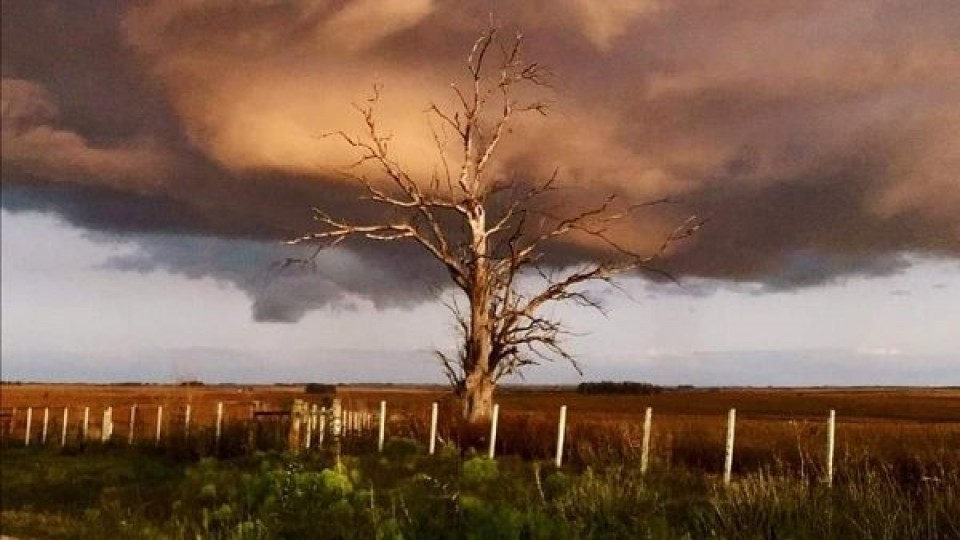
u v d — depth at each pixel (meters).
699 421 34.50
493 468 18.67
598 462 19.50
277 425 28.62
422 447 25.62
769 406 68.12
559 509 12.58
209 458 23.39
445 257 34.00
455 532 11.78
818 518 11.75
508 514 11.63
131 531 15.31
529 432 24.48
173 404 43.50
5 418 51.34
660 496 14.06
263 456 23.56
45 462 29.34
